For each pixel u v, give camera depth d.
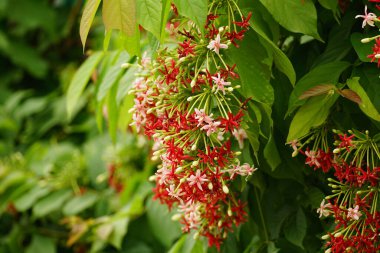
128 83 0.98
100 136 1.59
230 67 0.82
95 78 1.14
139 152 1.43
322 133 0.86
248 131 0.83
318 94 0.80
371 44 0.82
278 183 0.96
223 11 0.84
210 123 0.78
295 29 0.81
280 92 0.89
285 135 0.90
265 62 0.82
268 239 0.97
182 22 0.85
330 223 0.92
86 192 1.53
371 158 0.85
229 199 0.91
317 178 0.94
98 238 1.45
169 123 0.82
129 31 0.76
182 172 0.81
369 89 0.83
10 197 1.55
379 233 0.81
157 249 1.41
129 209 1.32
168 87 0.82
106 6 0.76
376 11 0.85
